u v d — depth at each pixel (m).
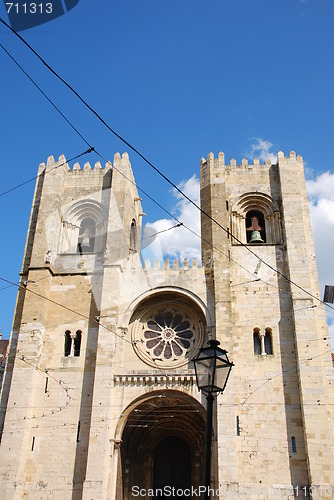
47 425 39.22
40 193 51.06
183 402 40.38
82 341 42.47
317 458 35.94
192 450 46.75
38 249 46.03
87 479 36.28
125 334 42.72
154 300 44.72
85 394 40.25
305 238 45.12
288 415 38.34
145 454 46.81
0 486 36.22
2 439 37.97
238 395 39.38
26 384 40.00
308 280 42.94
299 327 40.81
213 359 20.53
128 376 40.25
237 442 37.56
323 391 38.12
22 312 43.53
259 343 41.91
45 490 37.03
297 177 48.38
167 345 43.16
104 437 37.69
